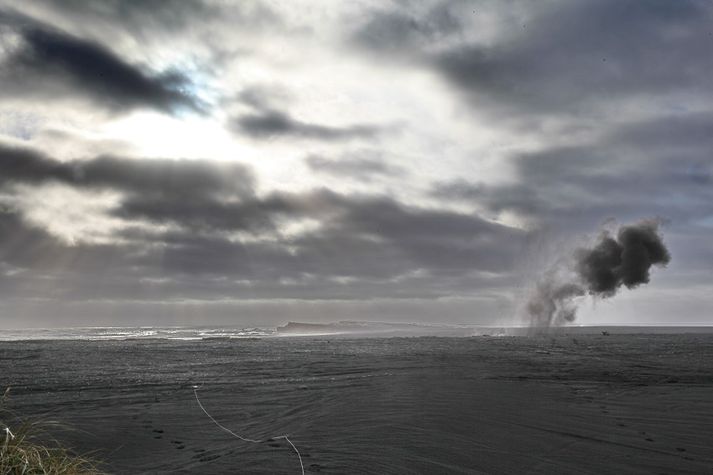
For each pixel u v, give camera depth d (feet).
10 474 16.99
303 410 38.32
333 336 216.74
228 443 28.66
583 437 30.01
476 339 176.04
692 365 76.54
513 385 51.19
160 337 205.77
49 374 62.59
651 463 25.17
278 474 22.68
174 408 39.34
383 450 26.55
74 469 18.90
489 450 26.91
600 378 59.52
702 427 32.99
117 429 31.65
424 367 70.74
